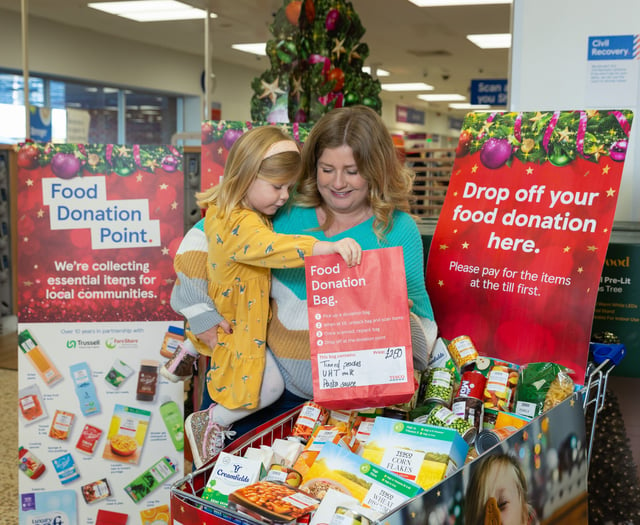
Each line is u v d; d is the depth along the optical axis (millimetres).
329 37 3209
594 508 2262
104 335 2566
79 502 2621
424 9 10133
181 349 2408
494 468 1526
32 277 2527
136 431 2605
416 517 1345
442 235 2197
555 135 2066
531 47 3516
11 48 10773
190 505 1503
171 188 2523
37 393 2572
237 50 11359
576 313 1938
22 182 2498
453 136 28031
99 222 2520
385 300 1625
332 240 1946
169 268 2543
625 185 3428
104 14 10742
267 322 2033
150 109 14172
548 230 2025
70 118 7875
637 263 2203
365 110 1840
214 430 2057
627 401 2227
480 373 1949
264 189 1878
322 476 1553
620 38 3385
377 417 1686
